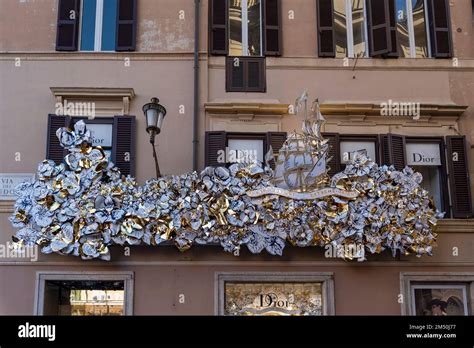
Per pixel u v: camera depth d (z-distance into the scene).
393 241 11.59
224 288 11.83
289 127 12.76
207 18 13.22
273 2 13.38
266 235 11.35
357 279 11.95
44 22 13.03
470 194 12.62
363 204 11.59
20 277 11.62
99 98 12.55
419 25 13.63
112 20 13.31
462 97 13.19
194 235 11.36
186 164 12.44
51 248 11.23
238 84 12.96
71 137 11.57
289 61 13.11
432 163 12.83
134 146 12.38
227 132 12.56
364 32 13.52
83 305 12.18
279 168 11.76
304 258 11.92
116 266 11.72
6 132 12.40
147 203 11.38
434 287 12.21
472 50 13.45
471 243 12.27
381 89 13.07
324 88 13.02
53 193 11.35
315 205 11.47
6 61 12.73
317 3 13.41
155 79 12.81
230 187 11.44
